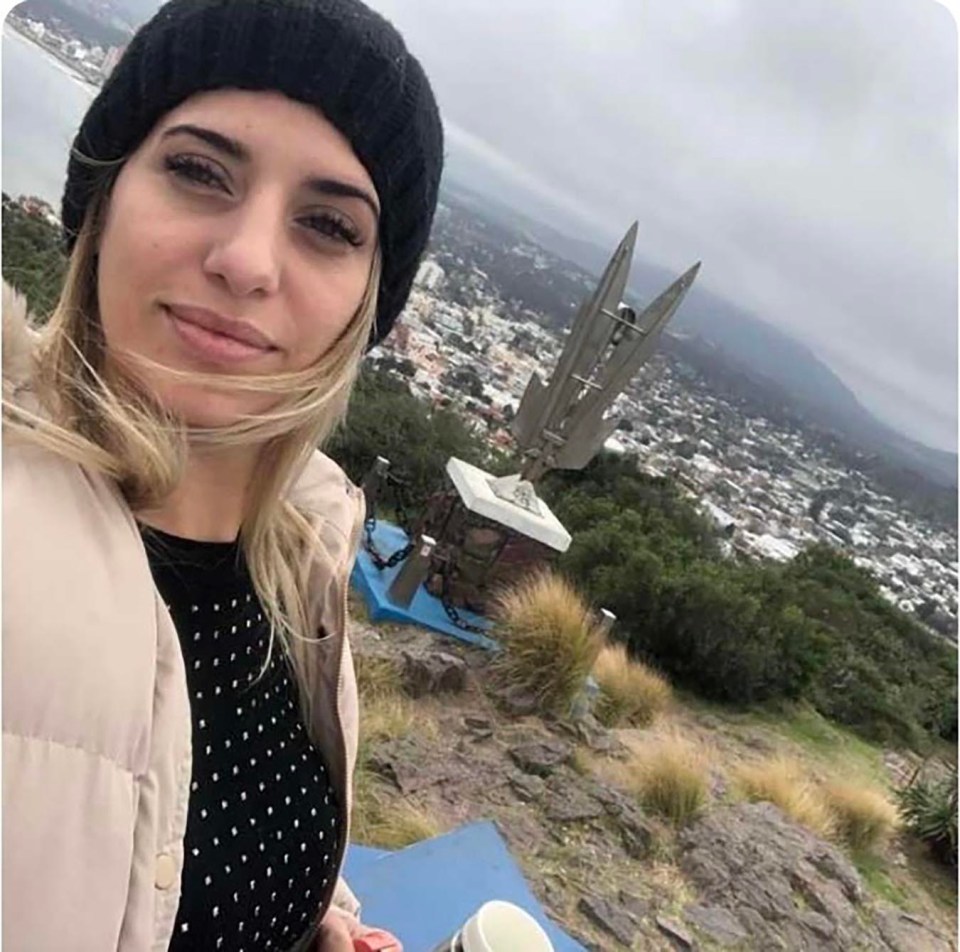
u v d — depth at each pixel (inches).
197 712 37.1
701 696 277.0
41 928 26.2
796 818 198.5
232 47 31.2
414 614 205.0
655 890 144.0
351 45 32.6
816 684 336.5
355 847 95.2
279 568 43.1
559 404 218.4
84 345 32.6
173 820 30.2
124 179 31.9
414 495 294.2
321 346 33.5
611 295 209.9
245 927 37.9
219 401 31.8
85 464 30.2
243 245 30.4
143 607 29.2
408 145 35.8
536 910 92.0
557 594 205.5
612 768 179.3
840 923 152.7
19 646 26.1
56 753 26.4
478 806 148.0
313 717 45.1
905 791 239.0
